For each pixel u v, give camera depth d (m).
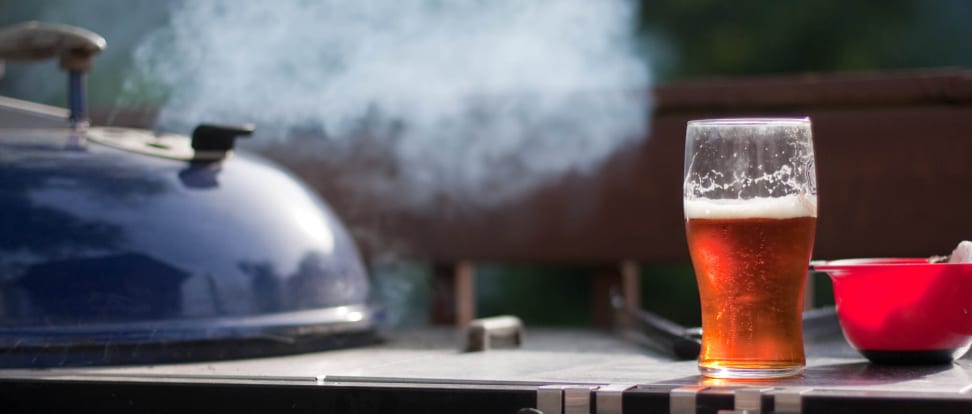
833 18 6.73
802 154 1.18
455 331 2.12
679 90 2.28
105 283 1.50
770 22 6.75
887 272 1.31
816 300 5.40
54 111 1.89
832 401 1.03
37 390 1.29
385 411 1.17
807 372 1.26
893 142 2.16
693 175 1.19
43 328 1.47
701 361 1.22
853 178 2.19
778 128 1.17
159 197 1.57
